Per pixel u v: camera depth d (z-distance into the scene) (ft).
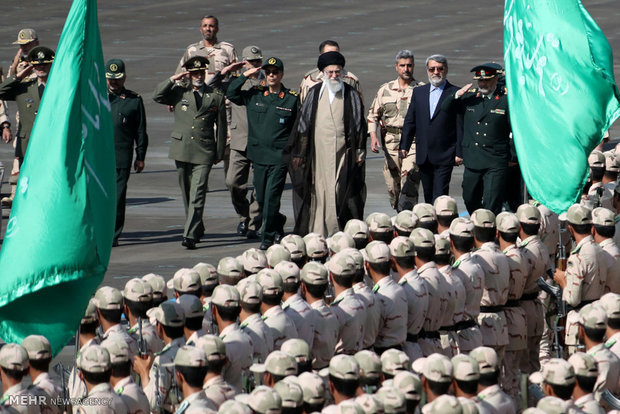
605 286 90.74
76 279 65.98
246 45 330.13
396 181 139.03
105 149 69.46
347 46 327.26
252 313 72.23
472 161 122.52
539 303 95.40
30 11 388.16
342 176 121.90
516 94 95.04
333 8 403.34
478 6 407.03
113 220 69.21
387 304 80.33
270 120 129.29
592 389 65.16
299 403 57.36
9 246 66.44
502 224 90.99
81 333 74.59
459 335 86.74
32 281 65.72
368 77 277.64
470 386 62.23
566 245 104.78
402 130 131.23
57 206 66.28
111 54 317.01
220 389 64.03
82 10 68.03
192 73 132.36
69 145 66.64
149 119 234.38
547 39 92.68
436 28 360.28
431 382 62.03
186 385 62.54
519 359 93.09
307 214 124.26
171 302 70.85
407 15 387.55
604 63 91.09
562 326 91.66
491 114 120.78
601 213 90.94
